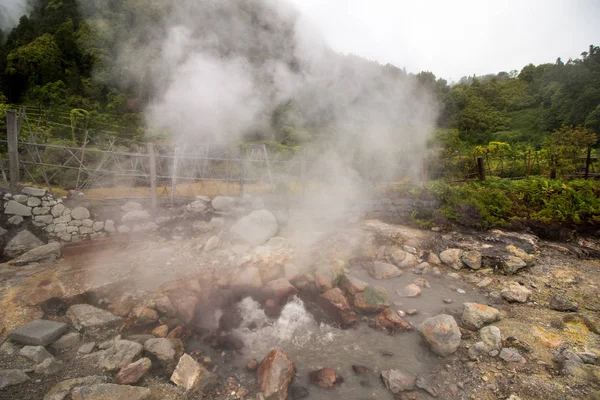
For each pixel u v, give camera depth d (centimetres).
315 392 321
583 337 365
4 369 296
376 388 326
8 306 391
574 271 545
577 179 868
